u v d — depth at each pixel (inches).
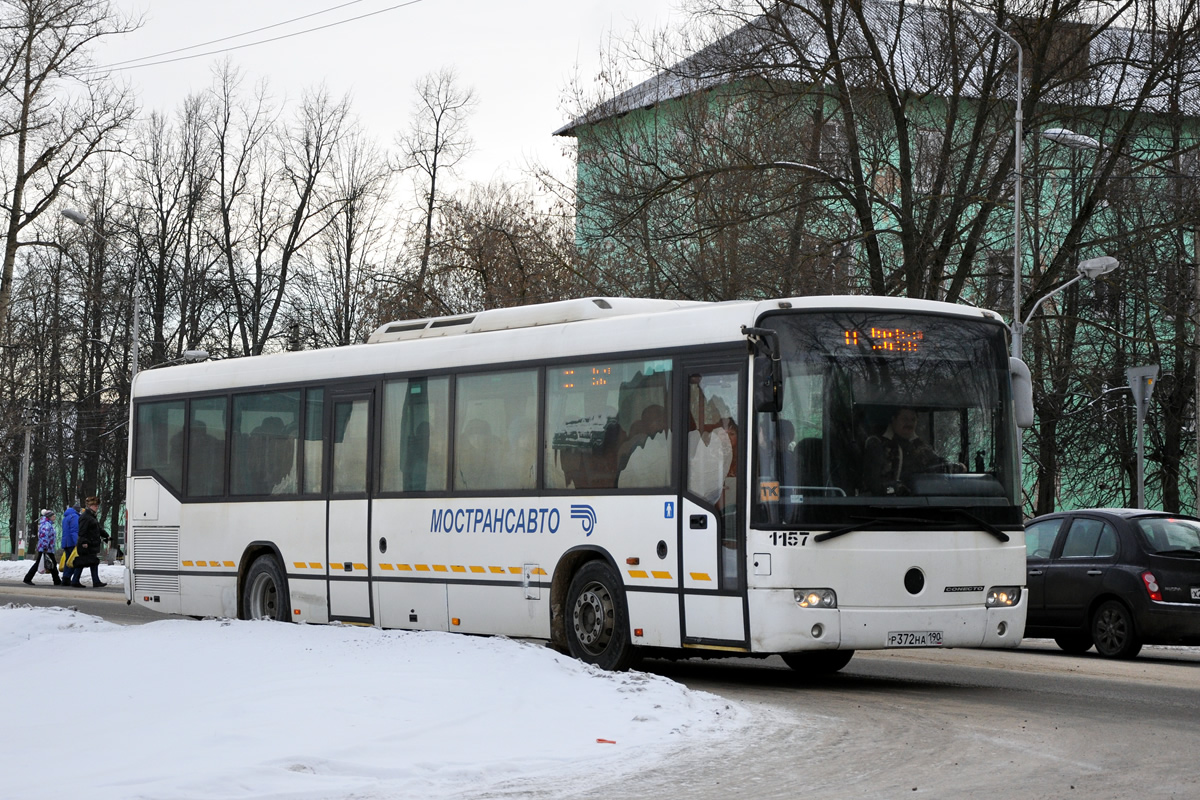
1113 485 1711.4
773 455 504.7
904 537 510.6
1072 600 720.3
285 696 431.5
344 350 697.0
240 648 556.1
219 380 768.9
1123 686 548.4
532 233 1595.7
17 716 421.1
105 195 2185.0
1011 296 1378.0
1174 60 1251.8
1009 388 545.0
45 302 2190.0
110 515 2516.0
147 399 816.9
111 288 2167.8
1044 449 1652.3
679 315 545.3
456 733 382.6
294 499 711.1
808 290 1246.9
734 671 616.1
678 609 529.3
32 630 703.7
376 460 666.8
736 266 1270.9
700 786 330.3
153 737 371.6
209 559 761.0
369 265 2060.8
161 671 510.6
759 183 1262.3
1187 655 743.7
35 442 2306.8
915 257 1253.1
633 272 1384.1
